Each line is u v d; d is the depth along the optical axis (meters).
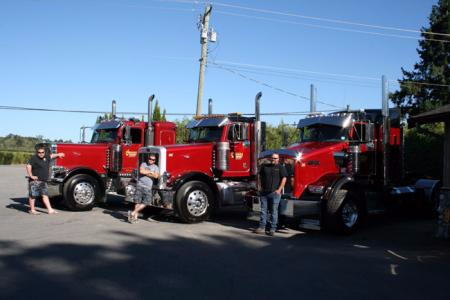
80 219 11.46
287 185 10.12
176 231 9.98
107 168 14.30
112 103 15.80
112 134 14.63
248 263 7.15
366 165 11.14
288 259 7.48
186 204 11.02
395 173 12.11
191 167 11.89
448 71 36.91
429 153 16.33
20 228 9.97
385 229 10.75
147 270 6.59
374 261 7.38
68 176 12.94
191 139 13.12
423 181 12.73
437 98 37.28
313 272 6.66
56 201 14.36
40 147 12.32
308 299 5.40
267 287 5.87
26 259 7.10
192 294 5.52
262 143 11.87
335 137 10.94
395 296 5.55
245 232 10.09
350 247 8.53
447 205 9.41
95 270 6.53
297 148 10.52
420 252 8.09
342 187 9.98
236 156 12.45
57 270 6.49
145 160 11.95
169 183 11.48
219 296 5.46
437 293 5.68
